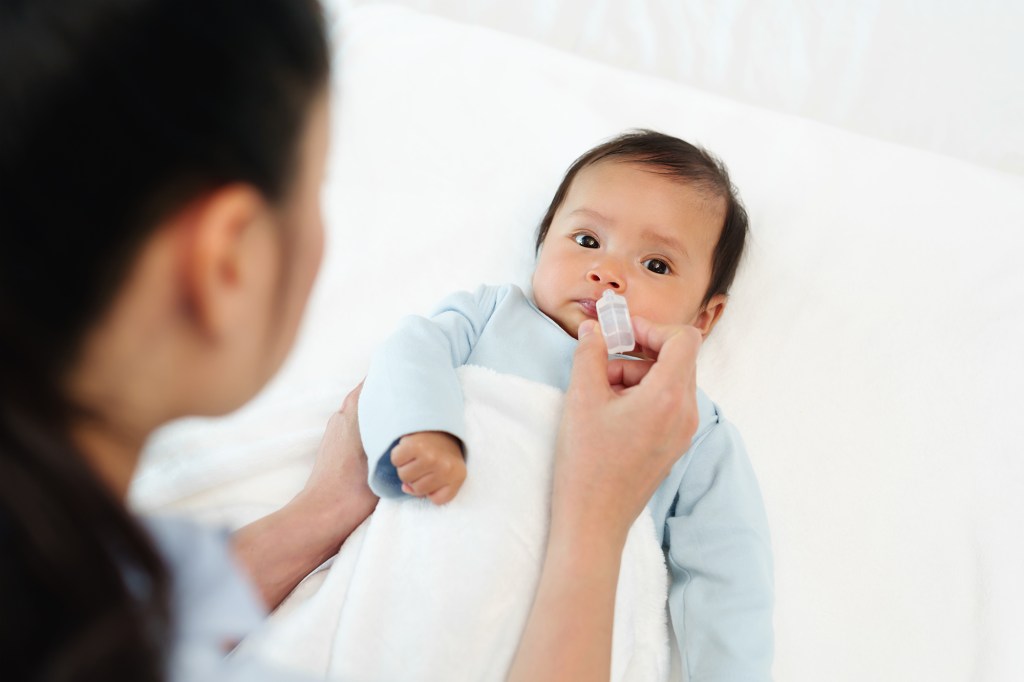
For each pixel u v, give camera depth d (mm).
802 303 1497
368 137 1650
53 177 396
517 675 830
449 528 1049
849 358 1451
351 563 1074
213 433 1269
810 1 1978
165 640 439
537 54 1775
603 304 1206
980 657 1208
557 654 827
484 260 1531
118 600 398
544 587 893
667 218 1367
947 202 1622
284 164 468
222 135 426
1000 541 1295
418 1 1980
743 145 1691
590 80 1750
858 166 1667
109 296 430
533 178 1626
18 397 403
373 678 977
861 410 1407
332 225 1554
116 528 415
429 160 1638
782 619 1233
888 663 1206
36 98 385
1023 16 1955
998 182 1651
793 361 1443
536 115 1694
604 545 909
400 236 1546
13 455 389
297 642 1002
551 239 1403
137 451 530
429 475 1049
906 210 1612
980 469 1360
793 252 1556
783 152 1683
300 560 1089
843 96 1927
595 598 870
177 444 1184
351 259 1512
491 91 1717
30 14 385
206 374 512
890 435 1387
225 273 467
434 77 1725
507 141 1667
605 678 832
